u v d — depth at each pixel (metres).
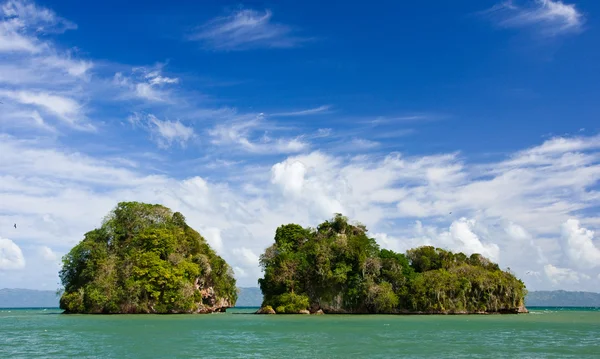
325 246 124.75
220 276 137.88
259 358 40.31
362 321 88.44
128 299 113.44
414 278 124.31
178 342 51.50
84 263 122.88
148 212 132.12
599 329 70.19
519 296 136.88
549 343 51.06
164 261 117.69
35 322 82.75
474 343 51.09
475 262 141.75
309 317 103.75
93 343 50.25
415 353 43.41
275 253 130.12
